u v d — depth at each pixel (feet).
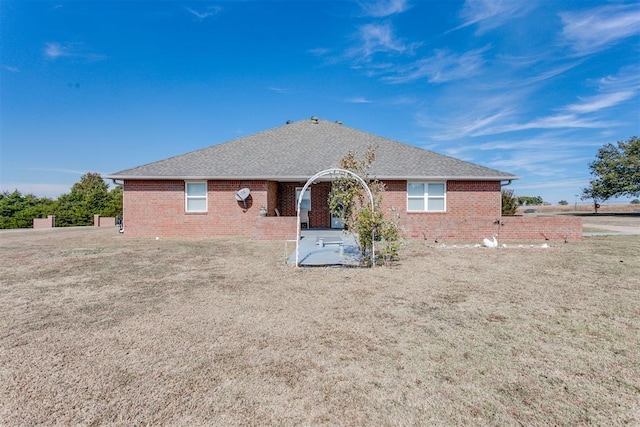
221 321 16.47
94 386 10.64
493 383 10.79
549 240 48.75
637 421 8.88
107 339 14.32
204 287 22.99
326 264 30.96
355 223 32.50
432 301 19.69
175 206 55.21
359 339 14.29
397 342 13.97
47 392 10.31
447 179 54.75
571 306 18.63
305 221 63.72
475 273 27.22
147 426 8.73
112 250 40.14
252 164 58.18
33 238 56.03
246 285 23.53
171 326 15.81
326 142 67.05
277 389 10.46
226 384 10.76
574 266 29.86
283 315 17.33
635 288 22.43
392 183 55.26
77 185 177.06
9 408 9.50
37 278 25.71
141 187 55.16
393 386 10.62
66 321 16.49
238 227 55.42
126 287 22.99
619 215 122.52
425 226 50.57
